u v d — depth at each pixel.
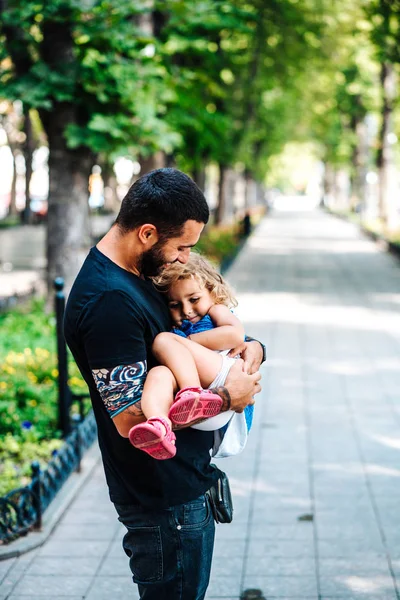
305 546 5.04
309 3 23.38
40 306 13.53
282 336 12.14
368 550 4.97
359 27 23.75
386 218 33.19
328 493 5.94
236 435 2.91
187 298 2.82
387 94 32.22
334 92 41.34
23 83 11.06
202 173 27.03
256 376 2.74
